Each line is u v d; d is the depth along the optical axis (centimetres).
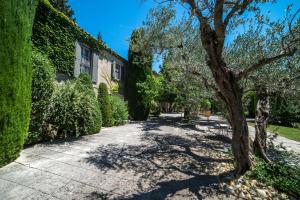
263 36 441
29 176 331
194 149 600
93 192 301
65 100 583
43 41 706
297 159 525
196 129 1020
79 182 329
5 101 338
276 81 429
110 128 916
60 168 376
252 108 1662
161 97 1523
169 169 423
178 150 579
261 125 512
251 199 323
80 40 909
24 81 397
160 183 353
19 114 379
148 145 618
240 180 380
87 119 653
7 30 339
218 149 611
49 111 533
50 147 505
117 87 1255
